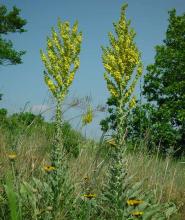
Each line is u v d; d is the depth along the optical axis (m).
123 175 5.45
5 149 5.80
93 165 5.50
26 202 4.16
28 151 5.75
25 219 3.96
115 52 6.03
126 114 5.75
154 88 33.78
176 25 34.97
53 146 5.41
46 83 5.76
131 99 5.83
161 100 33.62
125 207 5.25
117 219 4.99
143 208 5.52
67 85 5.70
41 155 6.14
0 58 28.59
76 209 4.50
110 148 5.73
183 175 8.20
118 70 5.89
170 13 35.62
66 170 5.43
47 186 4.85
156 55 34.59
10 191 1.17
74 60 5.83
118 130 5.62
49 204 4.57
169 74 33.69
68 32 5.94
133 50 5.98
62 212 4.30
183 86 32.31
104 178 5.96
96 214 4.94
